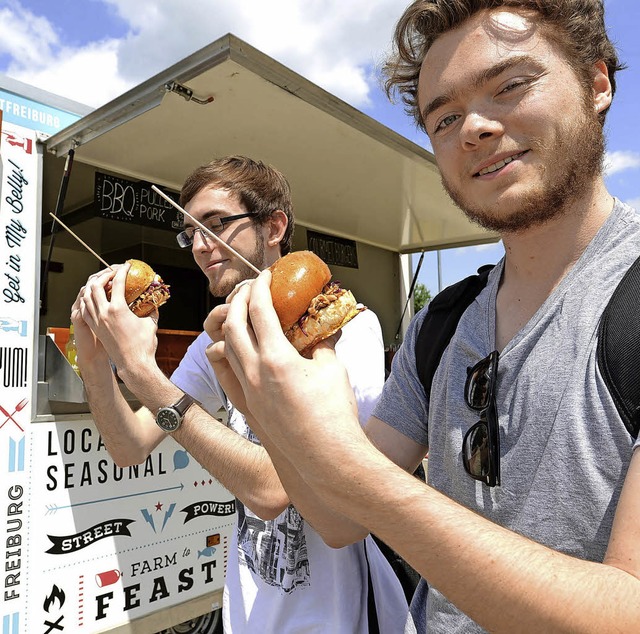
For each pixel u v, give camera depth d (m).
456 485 1.05
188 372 2.11
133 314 1.64
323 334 1.00
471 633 0.99
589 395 0.85
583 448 0.83
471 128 0.96
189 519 3.02
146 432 2.09
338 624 1.44
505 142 0.96
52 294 4.98
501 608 0.63
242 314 0.85
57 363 2.57
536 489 0.88
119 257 5.40
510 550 0.64
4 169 2.57
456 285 1.28
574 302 0.94
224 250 2.12
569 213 1.00
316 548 1.49
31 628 2.39
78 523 2.59
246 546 1.63
